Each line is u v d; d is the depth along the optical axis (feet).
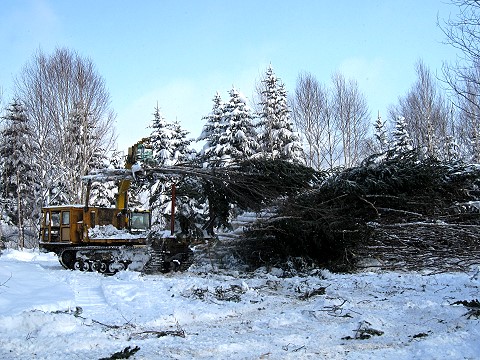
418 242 44.42
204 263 50.44
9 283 35.55
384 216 45.09
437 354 18.02
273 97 102.27
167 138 103.81
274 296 32.83
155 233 49.14
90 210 53.83
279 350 19.42
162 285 37.09
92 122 101.71
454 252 42.88
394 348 19.52
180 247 49.52
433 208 45.06
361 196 43.57
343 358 18.21
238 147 91.66
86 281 40.86
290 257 46.11
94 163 101.81
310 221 43.06
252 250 48.03
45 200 103.45
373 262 45.24
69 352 19.26
